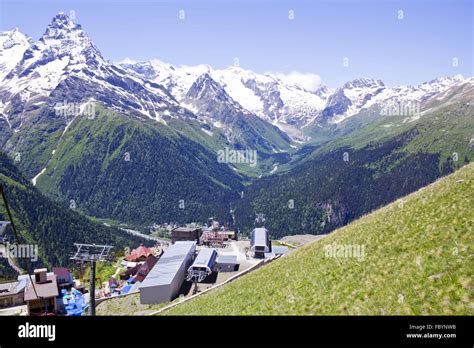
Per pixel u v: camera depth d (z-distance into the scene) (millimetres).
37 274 70875
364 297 23938
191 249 88812
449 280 20719
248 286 41094
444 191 34500
